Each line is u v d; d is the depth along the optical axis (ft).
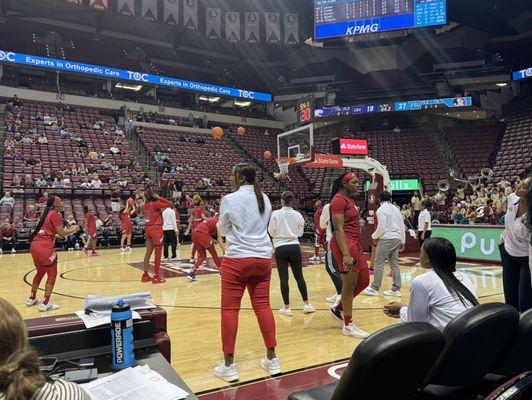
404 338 4.27
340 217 12.73
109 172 54.60
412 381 4.66
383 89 75.41
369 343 4.28
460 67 75.77
